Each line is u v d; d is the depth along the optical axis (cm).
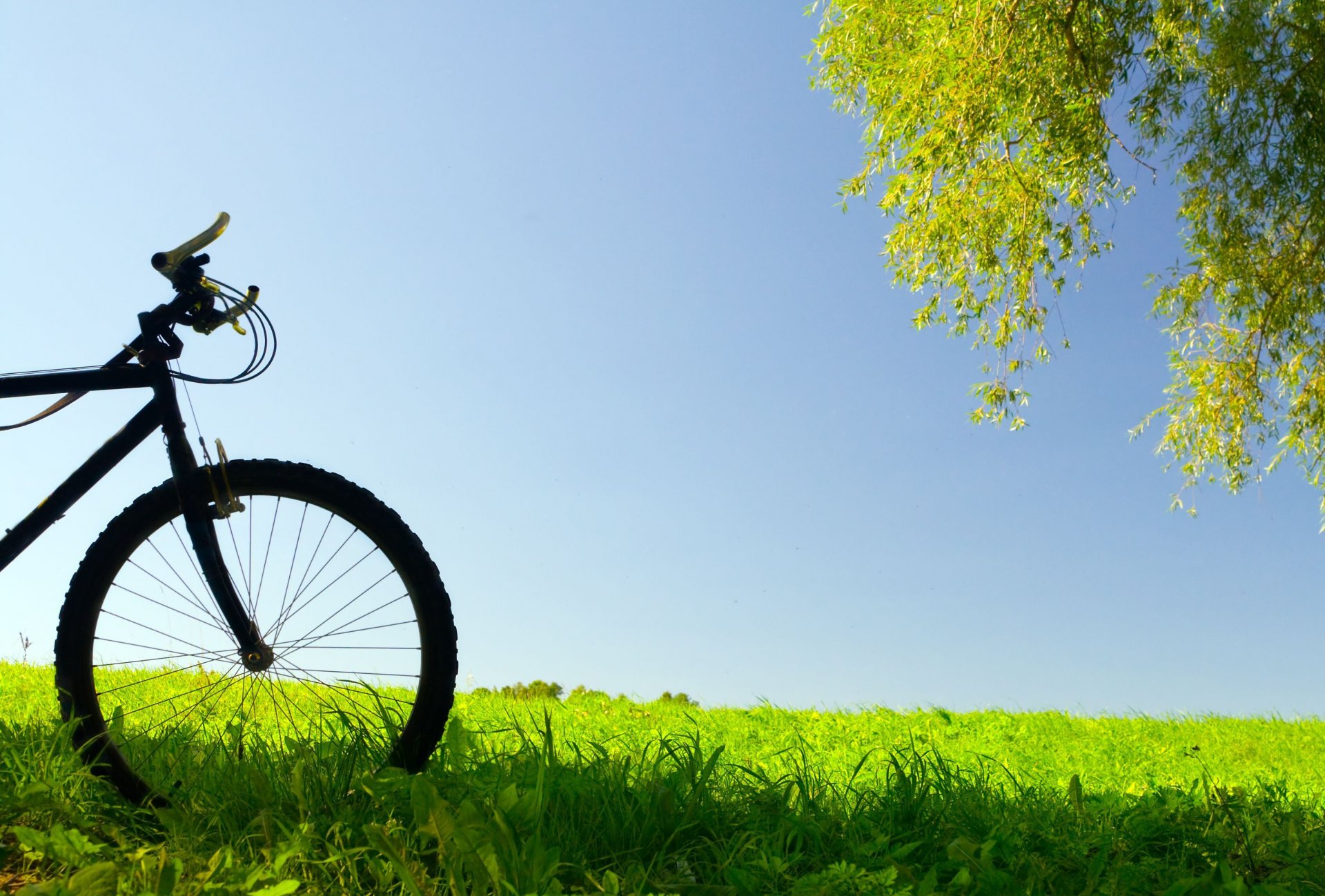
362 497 198
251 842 168
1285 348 745
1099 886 178
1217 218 698
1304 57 638
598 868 171
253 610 199
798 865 186
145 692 275
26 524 190
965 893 167
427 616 196
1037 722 592
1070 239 723
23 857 159
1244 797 248
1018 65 662
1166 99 671
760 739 441
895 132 706
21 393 191
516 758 229
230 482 197
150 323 196
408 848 160
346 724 203
